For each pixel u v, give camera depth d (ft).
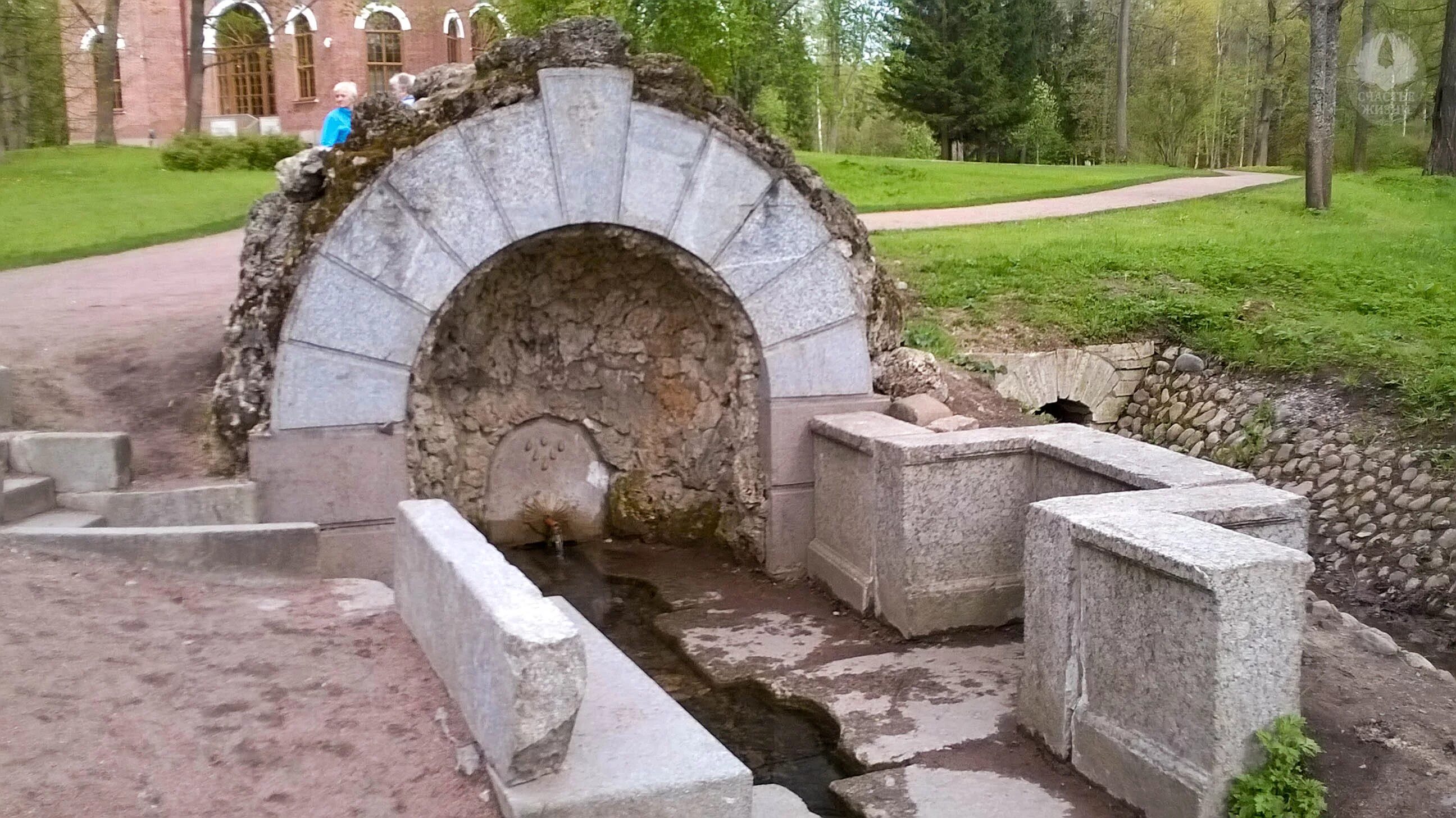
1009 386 33.50
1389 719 15.16
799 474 24.03
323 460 20.12
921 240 45.50
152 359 23.11
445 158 20.33
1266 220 57.98
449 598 12.52
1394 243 47.83
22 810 9.71
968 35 125.90
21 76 94.53
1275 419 32.01
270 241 20.98
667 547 26.55
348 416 20.24
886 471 20.45
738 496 24.71
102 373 22.36
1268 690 12.96
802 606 22.77
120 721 11.40
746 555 25.16
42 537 15.92
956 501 20.25
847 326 23.88
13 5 88.79
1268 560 12.81
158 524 18.49
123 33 122.01
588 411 26.43
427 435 22.56
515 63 21.13
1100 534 14.24
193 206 52.60
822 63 138.31
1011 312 36.40
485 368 24.80
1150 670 13.80
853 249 25.03
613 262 23.93
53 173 68.13
